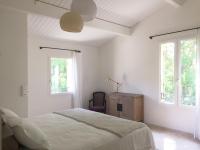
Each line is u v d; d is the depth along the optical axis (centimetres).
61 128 244
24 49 334
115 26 481
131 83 525
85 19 217
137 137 242
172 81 439
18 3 312
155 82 469
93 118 286
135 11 448
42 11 343
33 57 473
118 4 411
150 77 480
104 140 209
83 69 582
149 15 476
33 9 331
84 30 480
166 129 434
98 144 201
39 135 186
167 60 450
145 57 490
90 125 257
